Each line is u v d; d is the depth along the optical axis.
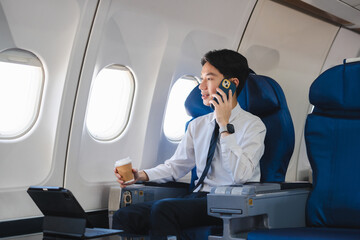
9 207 2.81
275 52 4.36
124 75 3.31
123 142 3.38
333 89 2.33
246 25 3.84
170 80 3.45
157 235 2.24
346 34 4.89
